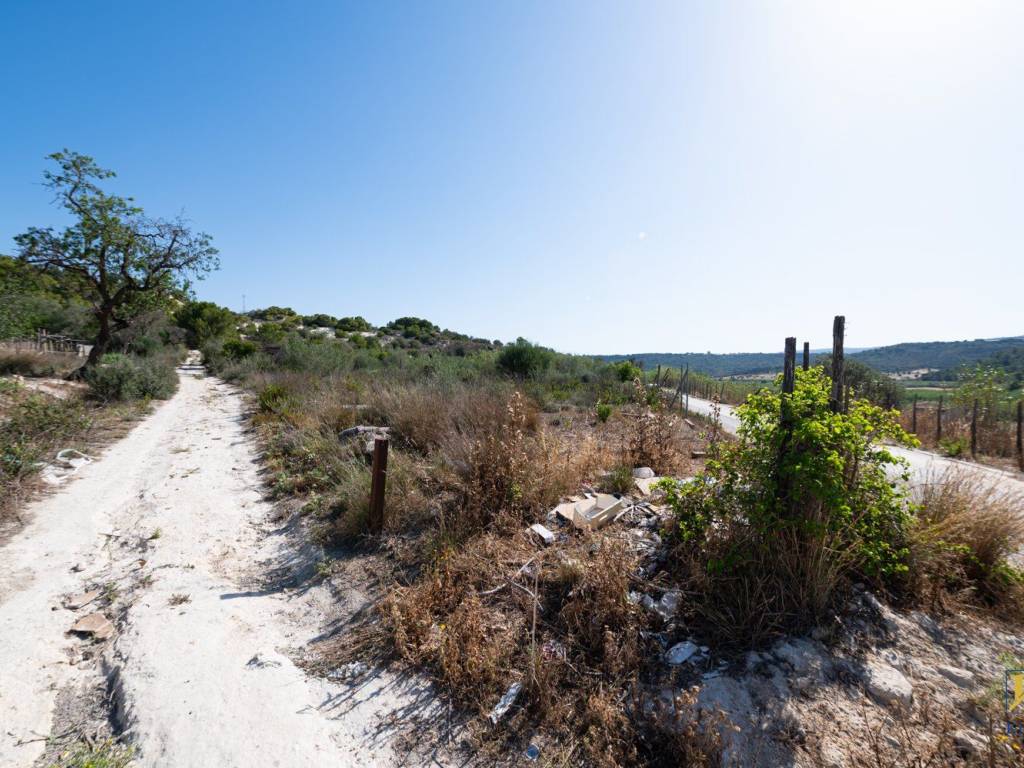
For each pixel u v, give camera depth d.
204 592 4.02
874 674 2.57
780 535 3.26
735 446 3.71
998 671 2.58
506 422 6.34
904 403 14.65
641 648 2.93
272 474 7.16
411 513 4.98
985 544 3.38
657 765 2.29
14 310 16.73
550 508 4.99
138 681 2.88
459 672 2.87
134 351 25.42
